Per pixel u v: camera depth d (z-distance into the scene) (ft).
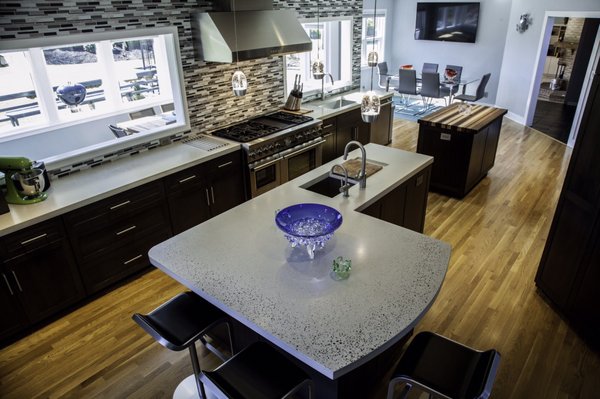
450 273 11.75
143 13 11.78
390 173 11.04
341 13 19.34
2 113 15.62
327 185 11.44
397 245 7.83
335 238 8.09
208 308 7.37
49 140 16.58
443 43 30.35
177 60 13.05
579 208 9.18
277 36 13.88
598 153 8.56
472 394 5.35
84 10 10.53
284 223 8.25
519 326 9.78
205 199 13.02
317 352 5.44
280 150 14.60
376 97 9.36
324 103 19.47
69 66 17.28
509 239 13.42
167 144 13.62
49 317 10.24
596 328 8.90
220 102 14.88
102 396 8.27
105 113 18.26
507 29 26.96
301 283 6.81
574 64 29.45
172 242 8.15
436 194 16.83
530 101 24.75
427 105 30.01
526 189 16.97
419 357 6.25
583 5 20.94
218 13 12.76
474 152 15.80
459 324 9.87
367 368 7.68
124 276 11.46
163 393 8.30
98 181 10.97
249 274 7.07
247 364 6.10
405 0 31.09
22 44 9.71
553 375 8.50
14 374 8.81
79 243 10.22
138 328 9.99
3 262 8.96
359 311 6.15
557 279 10.05
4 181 9.72
